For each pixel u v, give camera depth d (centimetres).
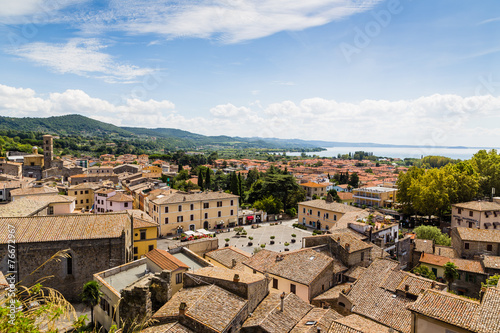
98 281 3919
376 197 13662
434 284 3834
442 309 2777
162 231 9562
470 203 9125
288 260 4666
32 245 4503
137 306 3112
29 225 4716
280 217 12538
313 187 16262
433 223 10500
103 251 4819
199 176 16562
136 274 4178
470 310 2692
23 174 15688
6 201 9825
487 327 2478
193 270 3962
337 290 4291
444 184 10081
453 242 6975
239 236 9806
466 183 10256
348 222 6688
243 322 3231
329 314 3428
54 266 4594
